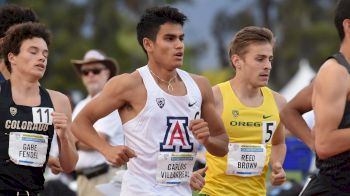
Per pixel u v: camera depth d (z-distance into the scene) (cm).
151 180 781
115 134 1114
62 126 796
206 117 807
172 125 778
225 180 912
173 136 779
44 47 815
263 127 920
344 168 715
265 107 926
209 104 806
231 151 911
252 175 916
